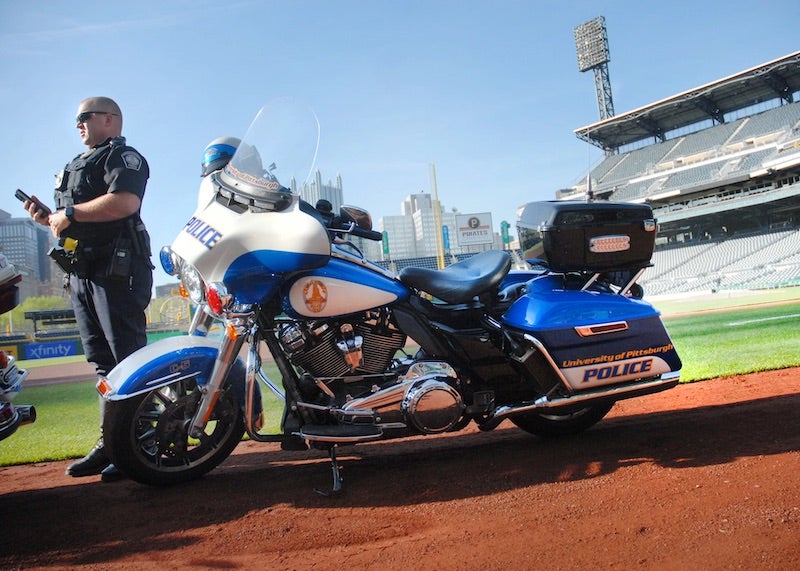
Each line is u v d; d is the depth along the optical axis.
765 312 14.26
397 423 3.31
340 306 3.28
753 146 42.03
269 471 3.74
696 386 5.68
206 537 2.71
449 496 3.09
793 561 2.16
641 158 50.50
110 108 4.08
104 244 3.87
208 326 3.68
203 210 3.39
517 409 3.57
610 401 3.79
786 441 3.64
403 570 2.29
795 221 40.34
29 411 3.73
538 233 3.80
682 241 44.19
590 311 3.69
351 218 3.50
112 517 3.02
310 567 2.36
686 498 2.83
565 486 3.14
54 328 25.48
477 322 3.69
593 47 54.88
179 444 3.47
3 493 3.55
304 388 3.36
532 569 2.23
